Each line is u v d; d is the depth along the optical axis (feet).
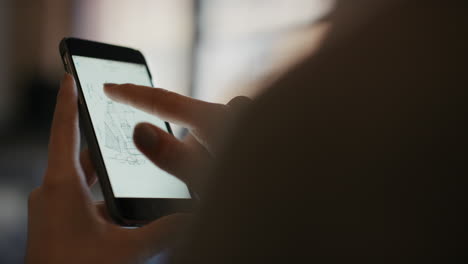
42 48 23.22
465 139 0.50
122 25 22.34
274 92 0.55
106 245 1.56
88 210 1.62
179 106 1.73
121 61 3.41
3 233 11.34
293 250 0.54
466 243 0.51
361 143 0.51
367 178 0.52
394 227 0.52
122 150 2.84
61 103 1.78
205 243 0.59
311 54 0.57
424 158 0.51
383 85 0.51
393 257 0.52
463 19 0.50
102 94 2.99
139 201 2.60
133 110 3.00
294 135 0.53
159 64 22.15
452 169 0.51
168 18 21.93
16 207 12.96
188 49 21.84
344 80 0.52
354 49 0.53
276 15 19.53
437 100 0.50
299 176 0.53
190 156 1.55
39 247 1.60
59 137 1.73
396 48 0.51
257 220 0.55
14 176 15.43
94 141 2.62
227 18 20.80
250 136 0.56
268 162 0.54
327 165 0.52
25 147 19.13
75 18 22.84
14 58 23.07
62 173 1.66
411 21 0.51
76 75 3.08
